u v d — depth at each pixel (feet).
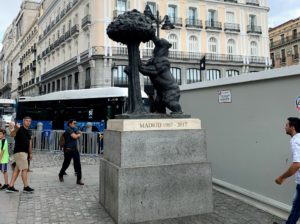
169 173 16.80
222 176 23.15
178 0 114.62
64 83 132.36
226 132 22.79
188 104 27.86
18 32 258.57
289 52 170.09
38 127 56.90
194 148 17.70
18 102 66.03
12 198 21.01
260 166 19.45
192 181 17.31
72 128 26.13
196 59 114.11
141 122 16.88
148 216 16.28
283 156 17.74
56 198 21.04
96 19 102.32
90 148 42.83
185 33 115.44
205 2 119.44
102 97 51.34
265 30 130.41
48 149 46.96
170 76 18.89
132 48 18.51
